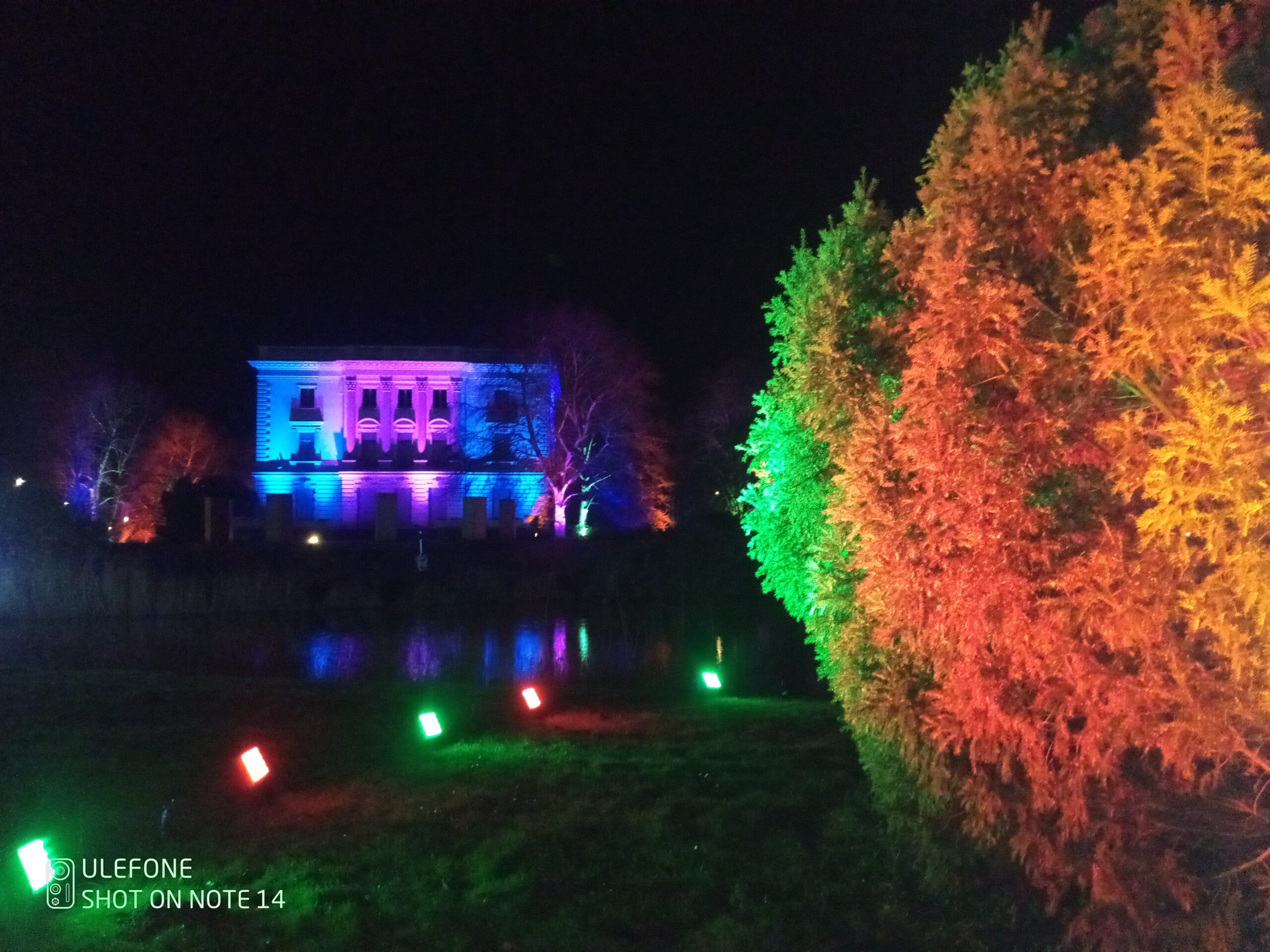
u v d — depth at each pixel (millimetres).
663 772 9195
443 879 6652
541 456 49625
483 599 37531
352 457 57656
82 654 25500
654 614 34375
